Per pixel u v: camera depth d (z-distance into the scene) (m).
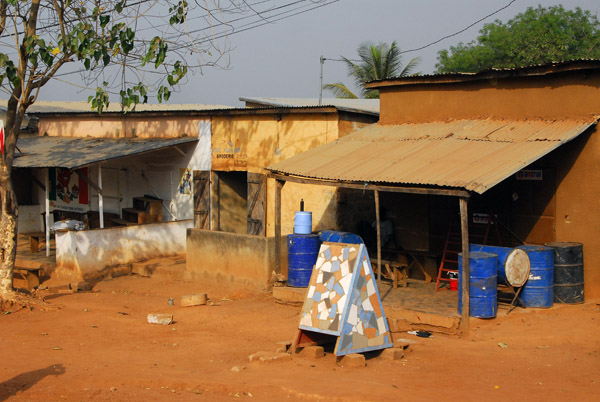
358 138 14.77
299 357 9.02
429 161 11.75
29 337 10.49
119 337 10.55
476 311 10.57
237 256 14.97
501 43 36.97
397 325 10.78
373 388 7.36
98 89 12.30
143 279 16.78
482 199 13.41
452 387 7.48
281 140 17.39
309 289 9.20
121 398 7.18
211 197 19.28
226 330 11.11
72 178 23.17
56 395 7.30
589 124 11.41
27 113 24.81
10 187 13.03
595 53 34.91
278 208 13.99
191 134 19.77
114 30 12.73
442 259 13.06
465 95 13.73
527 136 11.68
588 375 7.91
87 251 16.58
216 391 7.42
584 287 11.67
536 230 12.54
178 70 12.55
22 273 16.66
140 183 21.30
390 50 37.50
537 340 9.64
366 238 16.08
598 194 11.54
